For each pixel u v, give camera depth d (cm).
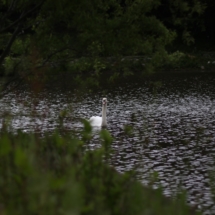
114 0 2058
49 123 3481
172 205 1037
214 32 8919
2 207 874
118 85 6219
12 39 2059
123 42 2000
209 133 3503
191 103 4881
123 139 3303
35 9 2016
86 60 2036
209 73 7188
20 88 5447
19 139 1245
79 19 1970
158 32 2061
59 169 1024
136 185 1016
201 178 2388
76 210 786
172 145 3134
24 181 871
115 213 970
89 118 4009
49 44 2005
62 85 5719
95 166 1066
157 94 5494
